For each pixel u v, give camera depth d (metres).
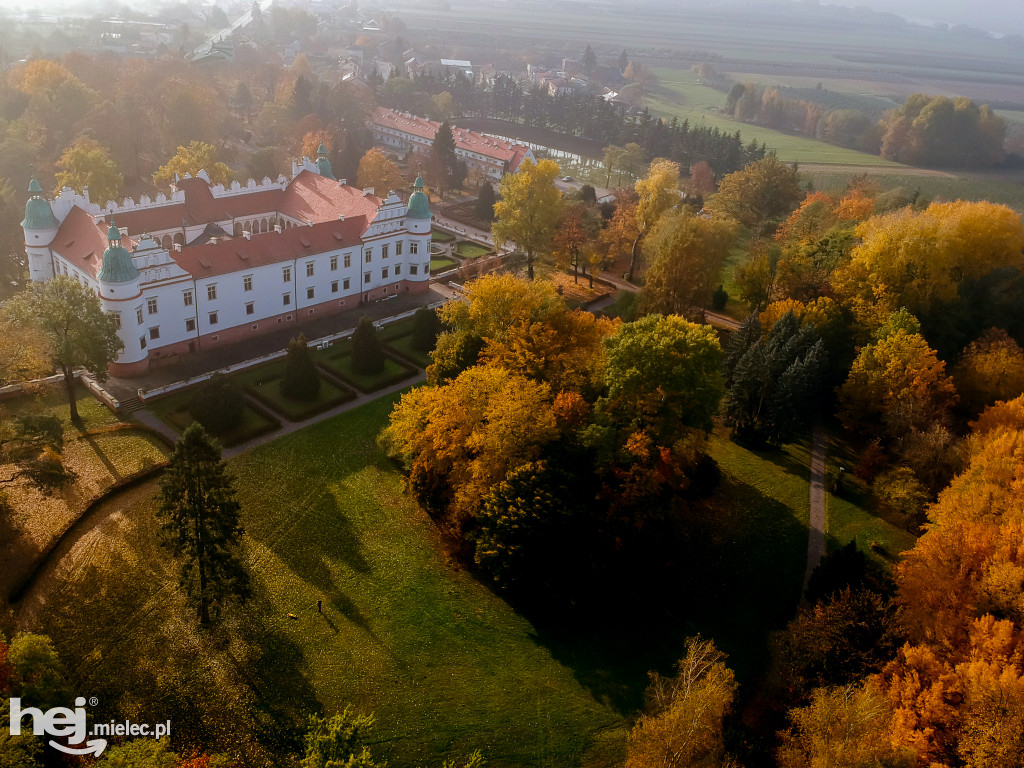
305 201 131.50
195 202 121.31
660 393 76.12
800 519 84.25
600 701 61.72
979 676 50.62
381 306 127.56
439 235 162.25
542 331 85.31
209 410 87.75
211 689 58.25
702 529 81.06
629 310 112.31
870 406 93.88
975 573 60.59
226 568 60.31
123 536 71.81
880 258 106.12
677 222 112.94
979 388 95.75
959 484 74.56
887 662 57.00
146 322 99.19
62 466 71.44
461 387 76.06
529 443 71.88
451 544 75.50
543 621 68.50
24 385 89.00
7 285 121.19
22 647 48.75
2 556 67.12
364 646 63.59
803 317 104.25
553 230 138.62
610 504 71.44
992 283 112.56
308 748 45.16
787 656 61.66
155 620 63.28
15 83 192.62
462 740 57.28
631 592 72.25
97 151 140.00
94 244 101.06
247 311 110.81
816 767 46.62
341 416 96.06
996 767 47.00
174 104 184.00
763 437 95.50
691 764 48.84
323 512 78.38
